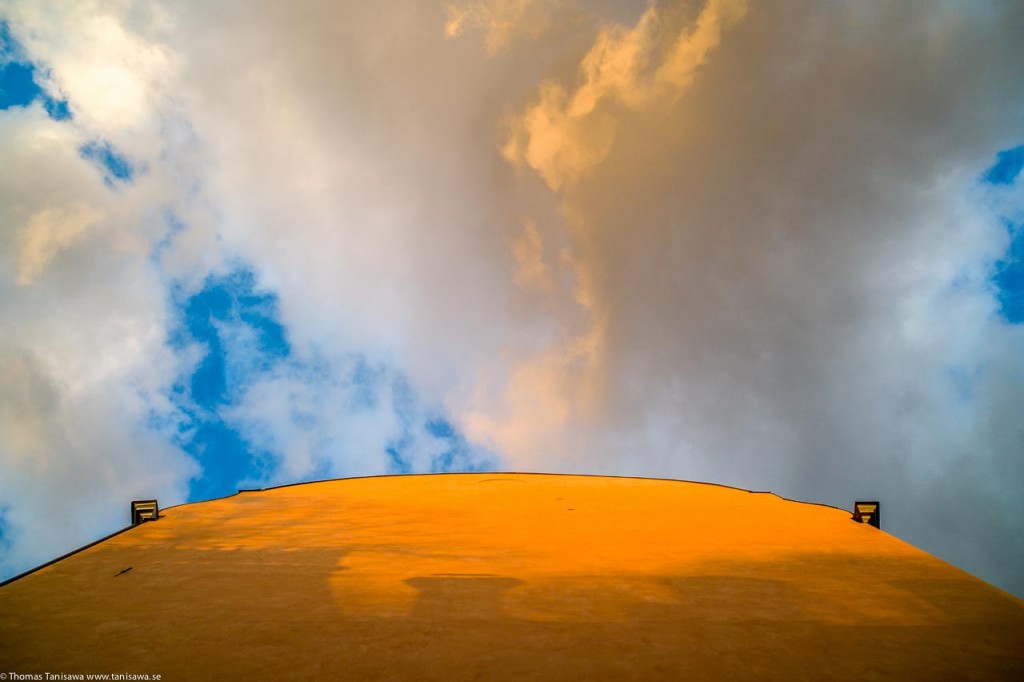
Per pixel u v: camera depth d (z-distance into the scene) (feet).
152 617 31.22
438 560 38.99
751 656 27.27
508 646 28.12
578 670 26.18
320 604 32.55
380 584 35.17
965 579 35.65
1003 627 29.91
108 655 27.61
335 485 65.21
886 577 36.01
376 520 48.80
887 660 26.99
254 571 37.37
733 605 32.19
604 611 31.48
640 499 56.90
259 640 28.81
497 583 35.17
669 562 38.45
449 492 60.70
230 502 55.42
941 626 29.96
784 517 49.37
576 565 37.88
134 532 45.39
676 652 27.55
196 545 42.37
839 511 51.19
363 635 29.17
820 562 38.42
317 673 26.08
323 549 41.39
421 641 28.58
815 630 29.55
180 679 25.77
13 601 33.19
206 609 32.09
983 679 25.64
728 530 45.50
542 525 47.09
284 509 52.65
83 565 38.42
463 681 25.44
